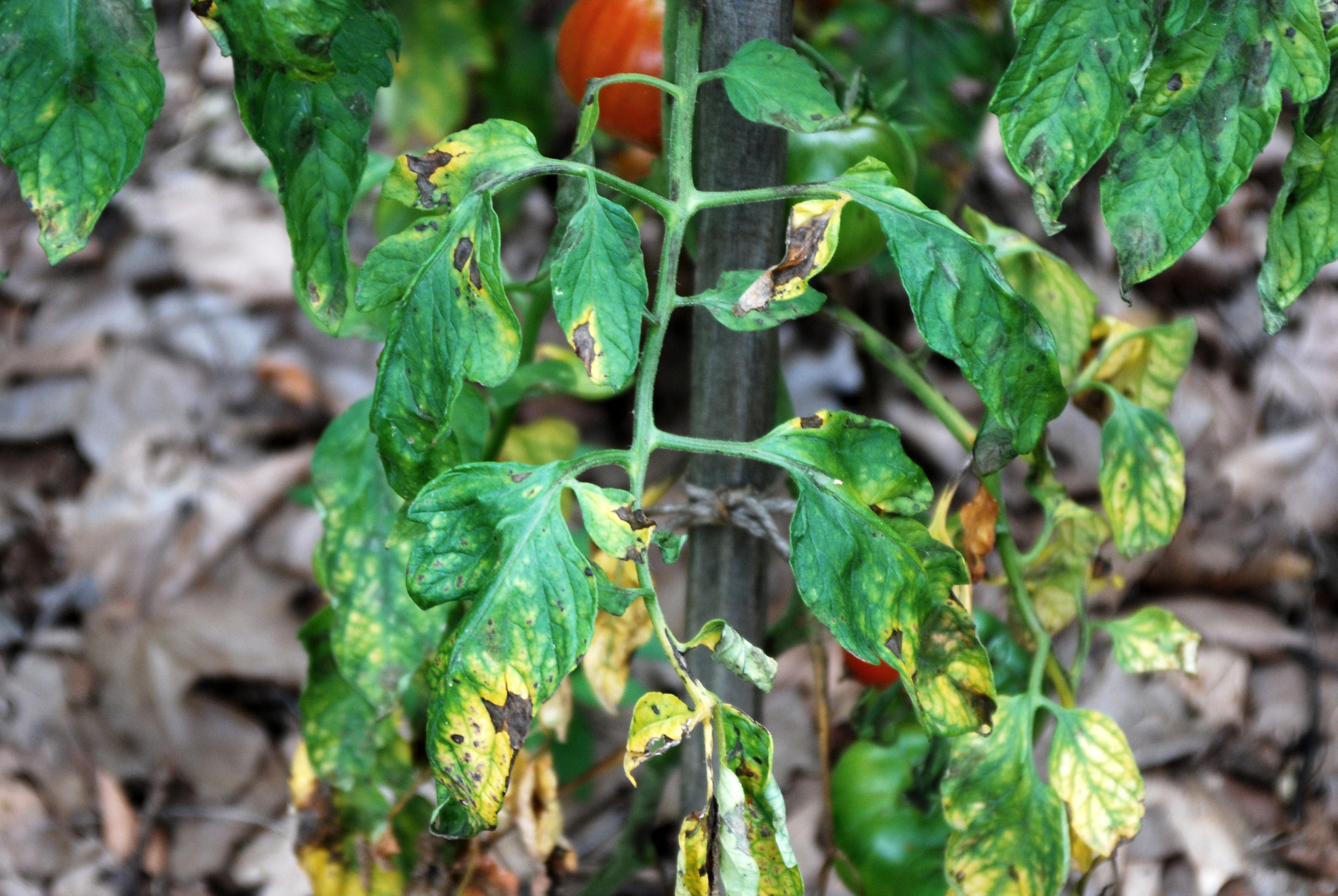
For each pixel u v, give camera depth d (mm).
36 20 839
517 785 1027
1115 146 854
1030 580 1068
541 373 1058
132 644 1725
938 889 1069
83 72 845
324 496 992
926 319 863
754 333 982
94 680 1718
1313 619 1839
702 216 971
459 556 836
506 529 839
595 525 844
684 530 1011
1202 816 1544
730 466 993
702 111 949
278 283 2275
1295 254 870
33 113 845
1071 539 1061
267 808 1579
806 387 2090
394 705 984
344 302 895
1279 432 2051
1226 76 845
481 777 832
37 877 1484
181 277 2287
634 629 1035
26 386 2145
